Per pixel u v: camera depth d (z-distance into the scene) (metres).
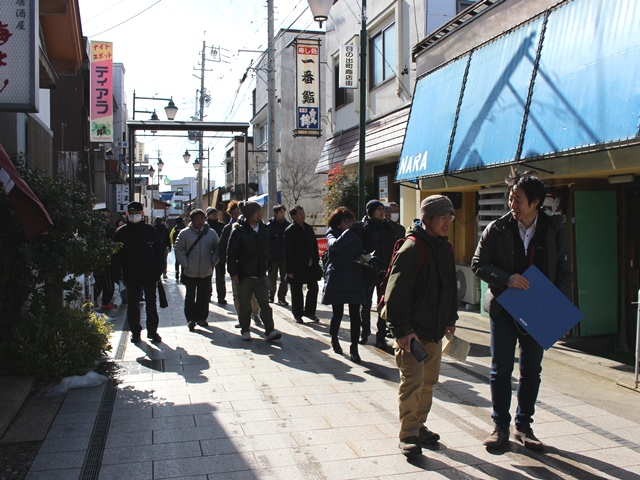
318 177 27.00
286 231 9.31
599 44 6.41
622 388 5.67
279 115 27.28
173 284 15.45
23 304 6.18
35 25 5.46
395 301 3.97
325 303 6.79
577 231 7.55
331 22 17.45
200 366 6.51
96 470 3.81
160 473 3.77
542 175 7.45
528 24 7.86
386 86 13.91
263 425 4.64
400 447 4.07
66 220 5.68
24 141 8.02
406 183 11.23
